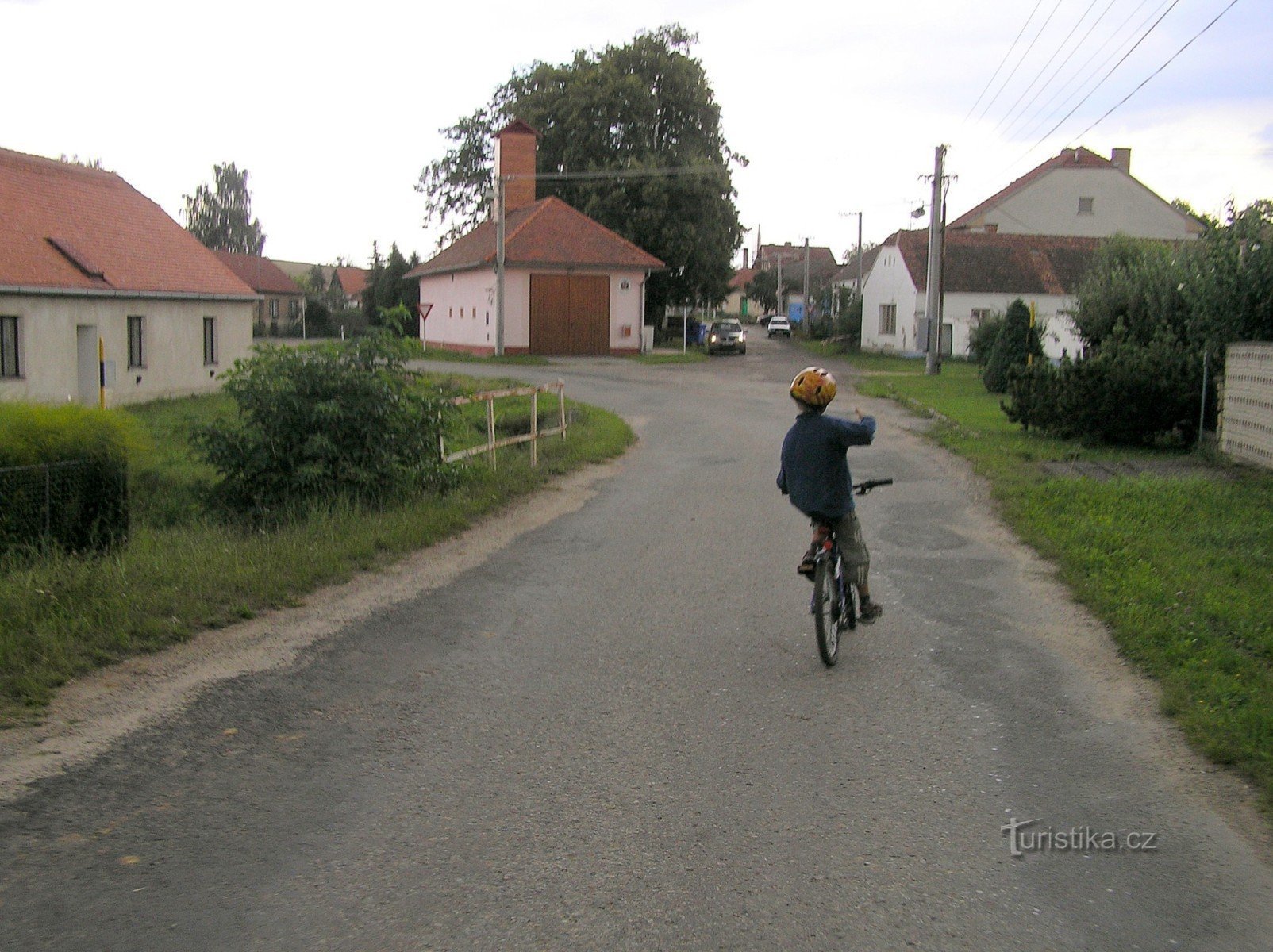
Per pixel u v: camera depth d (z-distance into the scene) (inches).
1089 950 139.2
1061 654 267.0
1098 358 694.5
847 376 1446.9
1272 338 630.5
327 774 191.3
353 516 413.1
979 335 1653.5
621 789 186.4
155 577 308.5
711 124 2234.3
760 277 3905.0
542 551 389.4
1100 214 2283.5
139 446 361.1
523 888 152.3
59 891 149.8
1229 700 224.1
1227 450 609.9
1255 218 660.1
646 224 2012.8
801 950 137.6
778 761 199.3
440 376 1237.1
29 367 876.6
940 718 222.4
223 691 233.6
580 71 2197.3
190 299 1095.0
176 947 136.8
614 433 741.9
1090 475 555.2
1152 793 186.9
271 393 445.7
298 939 138.9
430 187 2368.4
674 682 244.2
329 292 3449.8
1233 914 148.6
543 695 234.8
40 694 224.7
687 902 148.9
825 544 253.8
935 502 494.9
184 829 169.0
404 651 265.3
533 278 1707.7
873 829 172.1
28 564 308.5
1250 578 334.6
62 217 1031.6
